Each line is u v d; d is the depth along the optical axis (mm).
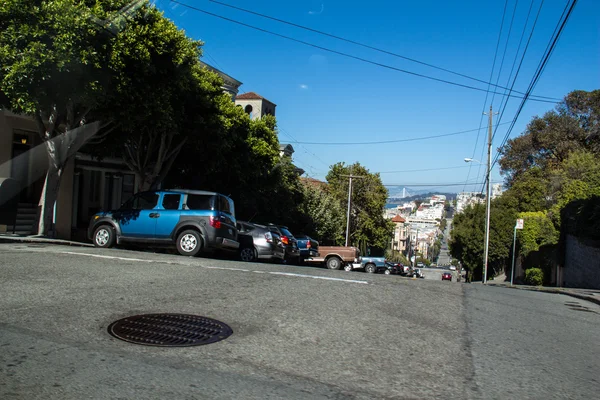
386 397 3961
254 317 6133
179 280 8367
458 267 73125
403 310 7141
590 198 22781
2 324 5160
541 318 7645
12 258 9766
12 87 12266
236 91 39875
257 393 3838
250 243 18328
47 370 4008
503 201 46469
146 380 3934
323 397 3855
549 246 31406
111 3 13695
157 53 14633
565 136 44344
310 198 44375
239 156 24266
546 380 4656
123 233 14109
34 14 12422
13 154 18344
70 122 14930
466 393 4172
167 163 20547
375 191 57438
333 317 6398
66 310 5883
